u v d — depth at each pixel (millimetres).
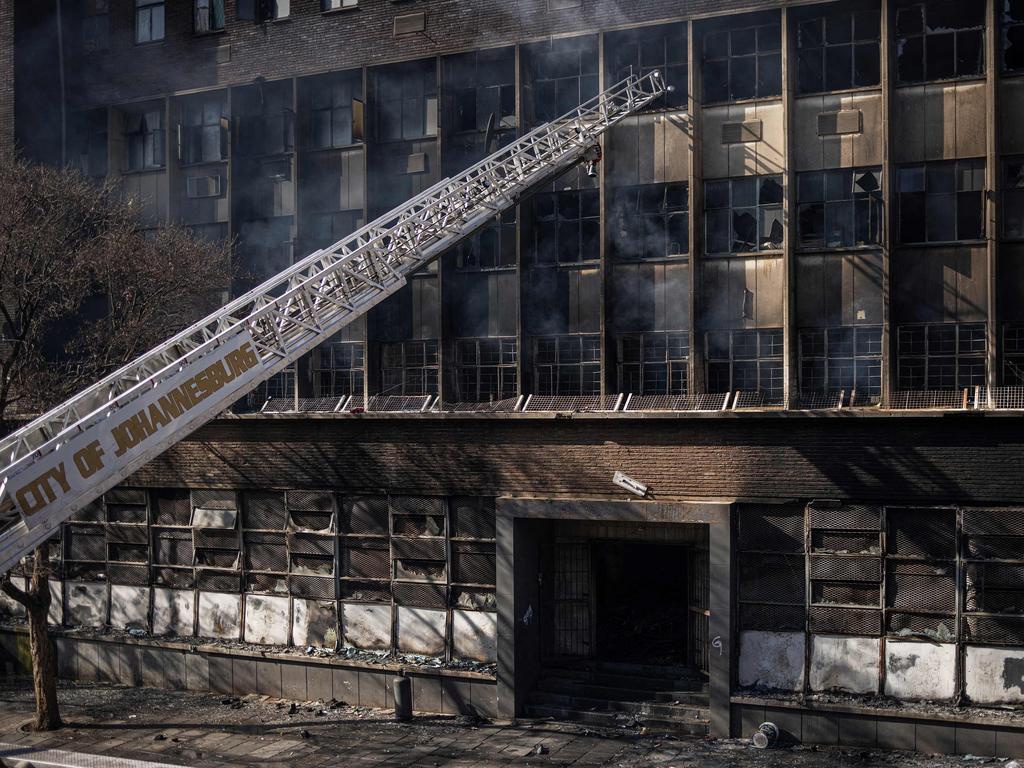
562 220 23984
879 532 19703
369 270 19000
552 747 19953
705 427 20875
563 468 21969
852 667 19828
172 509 25875
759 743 19562
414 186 25406
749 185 22438
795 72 21875
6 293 22328
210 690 24891
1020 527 18766
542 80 24250
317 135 26516
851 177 21547
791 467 20234
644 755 19312
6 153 26078
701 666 21734
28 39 28500
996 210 20250
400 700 22047
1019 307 20281
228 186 26984
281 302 17500
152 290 22859
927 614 19375
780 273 22047
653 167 23031
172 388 15609
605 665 22578
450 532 22953
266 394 26828
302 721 22250
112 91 28547
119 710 23438
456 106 24984
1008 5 20531
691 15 22328
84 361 23609
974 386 20531
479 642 22703
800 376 21812
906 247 20984
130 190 28438
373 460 23594
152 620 25969
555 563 23188
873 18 21516
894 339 20922
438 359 24625
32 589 22438
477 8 24297
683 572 24938
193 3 27734
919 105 20969
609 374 23047
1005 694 18875
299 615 24406
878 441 19609
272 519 24766
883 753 19125
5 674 27344
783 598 20328
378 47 25359
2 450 14031
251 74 26812
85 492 14344
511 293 24266
